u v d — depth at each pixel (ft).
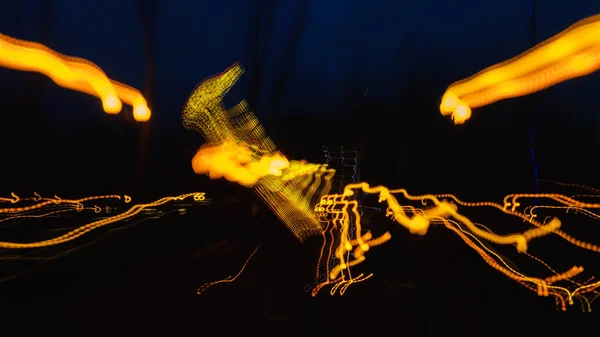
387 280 12.85
